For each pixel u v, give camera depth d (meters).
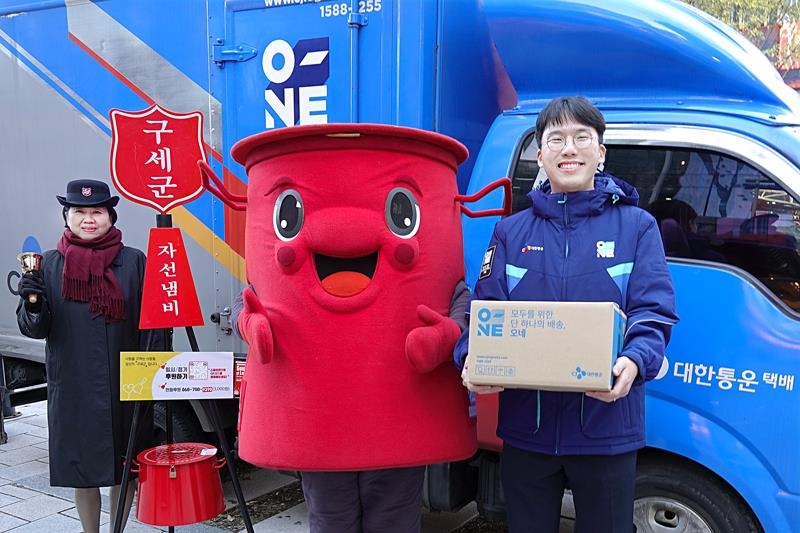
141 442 3.45
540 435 2.18
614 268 2.13
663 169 2.91
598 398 1.95
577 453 2.13
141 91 3.87
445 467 3.17
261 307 2.25
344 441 2.18
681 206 2.86
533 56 3.21
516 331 1.94
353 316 2.19
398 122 3.12
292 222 2.23
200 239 3.76
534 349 1.92
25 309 3.10
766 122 2.79
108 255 3.24
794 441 2.57
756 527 2.72
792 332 2.59
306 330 2.20
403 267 2.21
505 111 3.30
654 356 1.97
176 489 3.02
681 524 2.84
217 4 3.58
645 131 2.94
